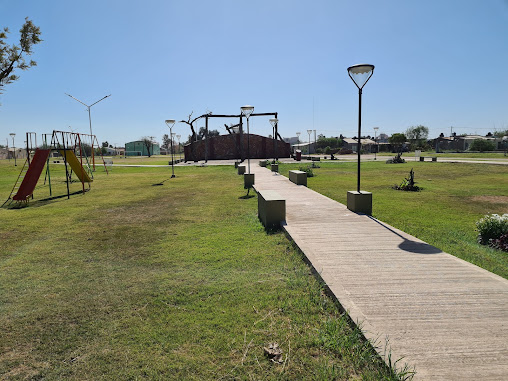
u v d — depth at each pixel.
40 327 3.04
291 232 5.68
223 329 2.86
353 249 4.68
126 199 11.57
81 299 3.61
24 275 4.40
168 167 29.91
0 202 11.47
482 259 4.87
